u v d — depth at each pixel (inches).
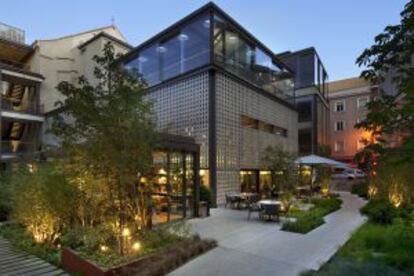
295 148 858.8
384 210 354.9
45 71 899.4
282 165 532.4
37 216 286.5
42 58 898.7
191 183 412.2
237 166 568.4
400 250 198.7
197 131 532.1
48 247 271.1
